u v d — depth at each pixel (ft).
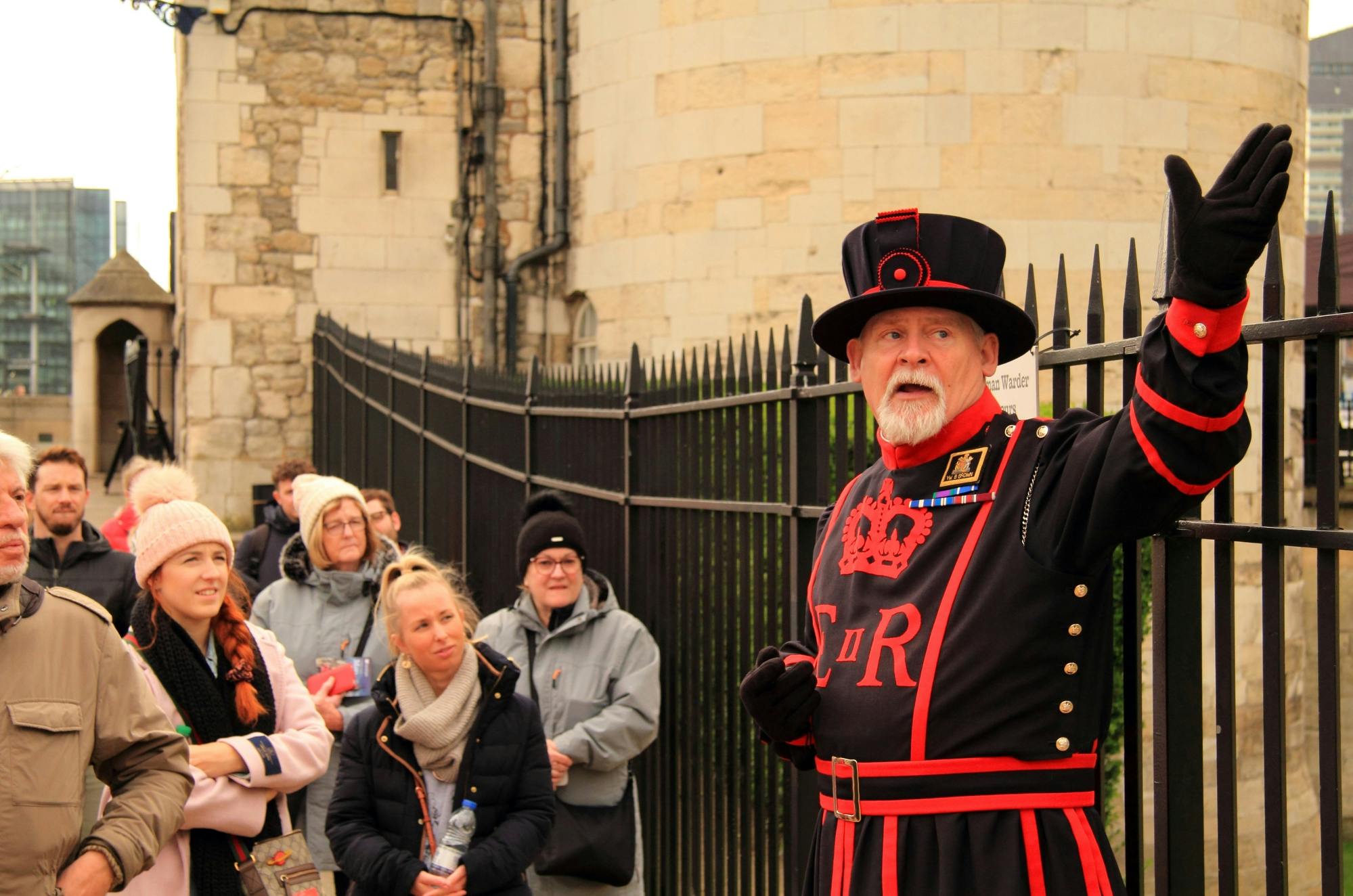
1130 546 8.16
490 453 23.81
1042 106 30.17
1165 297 7.58
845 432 11.00
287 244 40.86
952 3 30.25
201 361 40.57
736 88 32.19
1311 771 31.12
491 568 23.43
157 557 11.00
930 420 7.85
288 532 21.15
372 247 41.14
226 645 11.21
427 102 41.27
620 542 16.92
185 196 40.68
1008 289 30.19
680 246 33.27
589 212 37.19
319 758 11.23
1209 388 6.45
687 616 14.82
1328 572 6.77
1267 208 6.24
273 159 40.75
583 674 14.46
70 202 230.89
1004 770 7.38
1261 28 31.42
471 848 11.75
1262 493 7.30
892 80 30.63
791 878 11.98
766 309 31.96
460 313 41.42
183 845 10.58
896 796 7.55
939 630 7.56
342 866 11.91
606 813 14.23
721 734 13.78
